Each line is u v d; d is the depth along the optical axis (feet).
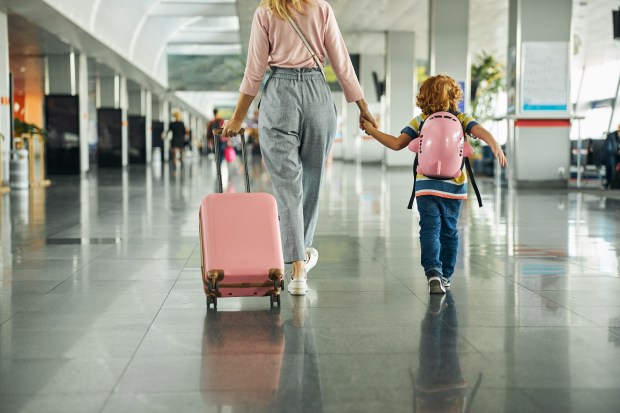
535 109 53.06
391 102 94.84
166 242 22.45
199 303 13.50
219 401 8.24
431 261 14.58
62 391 8.58
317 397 8.36
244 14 77.92
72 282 15.69
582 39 90.02
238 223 13.12
